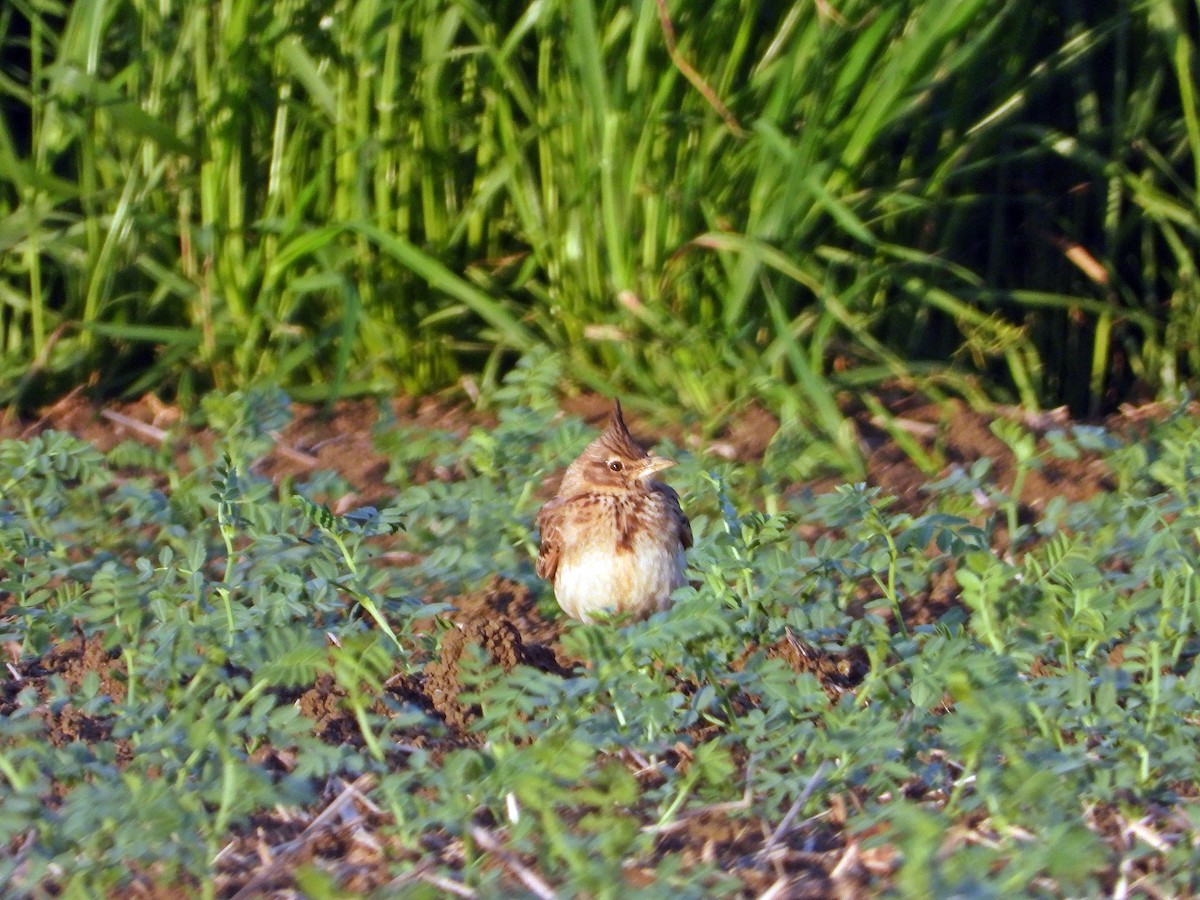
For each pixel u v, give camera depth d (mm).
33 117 13875
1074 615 8180
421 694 8375
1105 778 6945
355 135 13094
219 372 13430
